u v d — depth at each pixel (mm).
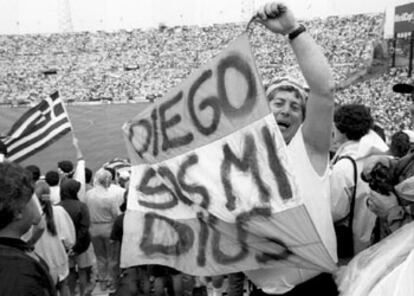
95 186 9680
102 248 9648
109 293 9320
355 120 4320
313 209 3162
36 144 11852
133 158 4004
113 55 89562
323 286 3375
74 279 8828
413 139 5988
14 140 11789
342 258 4152
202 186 3459
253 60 3188
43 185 7078
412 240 2875
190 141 3555
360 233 4086
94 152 33969
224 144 3369
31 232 6082
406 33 48344
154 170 3854
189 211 3680
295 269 3344
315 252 3152
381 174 3557
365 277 2926
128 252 3943
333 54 74125
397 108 37469
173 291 7883
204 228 3611
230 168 3352
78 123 48188
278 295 3412
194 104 3508
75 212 8281
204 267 3596
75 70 85875
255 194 3227
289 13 3047
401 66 49594
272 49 79125
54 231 7133
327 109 3066
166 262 3828
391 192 3551
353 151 4273
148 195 3922
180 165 3621
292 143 3162
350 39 76188
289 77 3523
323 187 3197
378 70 51188
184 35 92062
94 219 9461
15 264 2939
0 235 3191
